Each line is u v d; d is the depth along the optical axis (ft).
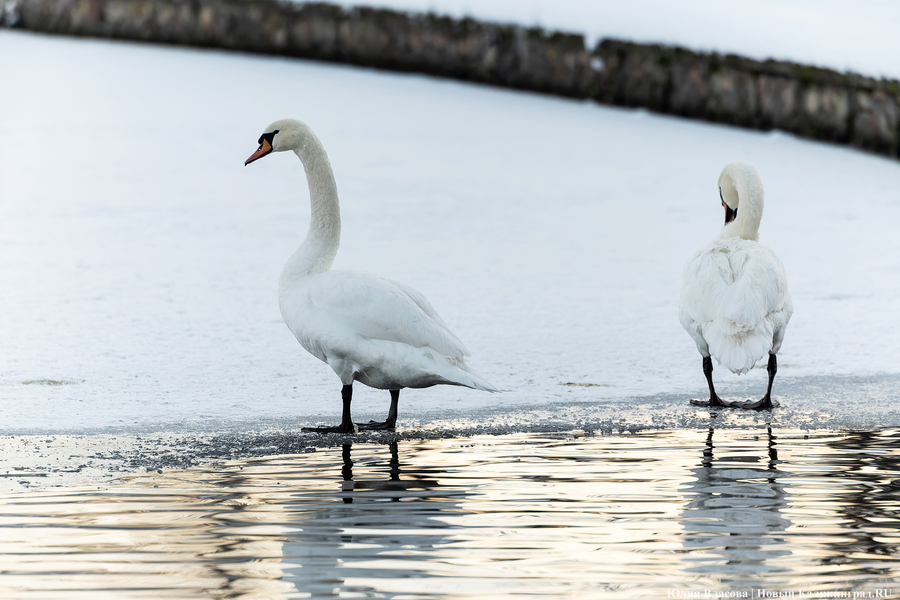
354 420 25.40
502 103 86.89
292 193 59.62
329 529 16.33
